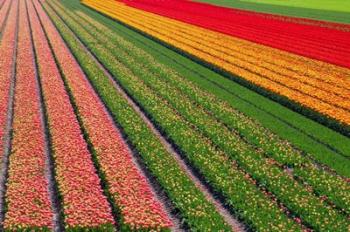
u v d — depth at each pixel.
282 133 35.91
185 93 44.19
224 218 25.47
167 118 37.59
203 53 57.94
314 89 45.03
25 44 63.66
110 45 62.81
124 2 112.50
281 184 28.28
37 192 25.98
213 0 120.69
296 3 115.44
